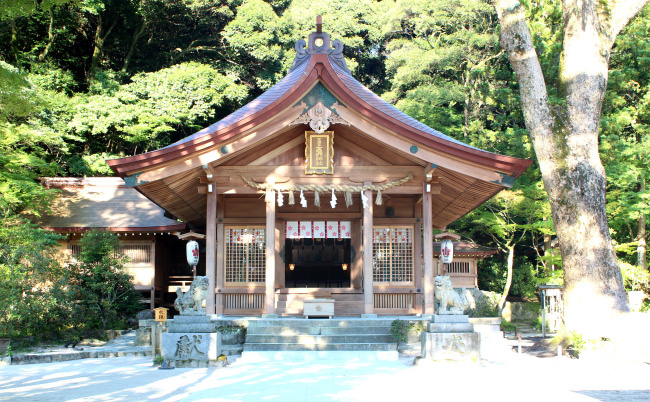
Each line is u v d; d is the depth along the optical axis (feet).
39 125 79.15
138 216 73.41
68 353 41.09
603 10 47.16
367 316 46.14
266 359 38.68
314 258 64.23
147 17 107.86
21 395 25.68
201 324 36.17
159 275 72.33
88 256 59.11
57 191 71.72
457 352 35.88
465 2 102.32
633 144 71.20
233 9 111.75
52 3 40.14
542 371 34.01
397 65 109.50
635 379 31.12
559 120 46.37
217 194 50.34
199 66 100.32
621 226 80.79
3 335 44.55
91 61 111.65
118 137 96.89
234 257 52.75
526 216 78.95
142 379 30.53
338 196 54.80
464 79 109.50
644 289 72.13
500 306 78.18
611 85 78.48
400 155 48.67
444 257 49.75
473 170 45.14
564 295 45.85
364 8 121.39
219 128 46.37
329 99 45.16
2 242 50.93
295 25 110.42
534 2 79.46
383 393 26.27
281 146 48.73
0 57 97.45
